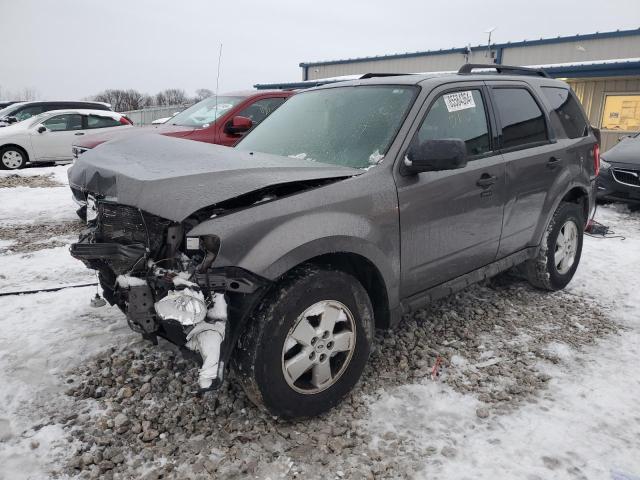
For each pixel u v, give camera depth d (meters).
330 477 2.34
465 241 3.48
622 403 2.93
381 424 2.72
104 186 2.78
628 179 8.18
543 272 4.41
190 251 2.42
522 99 4.15
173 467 2.37
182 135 7.39
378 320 3.12
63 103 17.50
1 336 3.59
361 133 3.28
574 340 3.70
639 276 5.11
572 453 2.50
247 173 2.57
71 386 3.00
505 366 3.32
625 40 18.14
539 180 4.08
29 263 5.35
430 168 2.94
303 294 2.56
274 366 2.50
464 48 22.36
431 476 2.34
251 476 2.34
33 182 10.85
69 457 2.43
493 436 2.63
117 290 2.72
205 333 2.33
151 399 2.88
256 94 8.17
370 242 2.80
